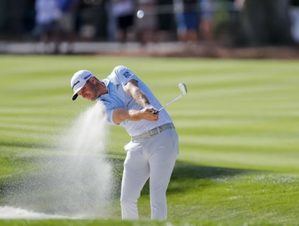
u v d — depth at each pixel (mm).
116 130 44625
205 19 99750
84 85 27797
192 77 73625
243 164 40000
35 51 97562
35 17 111188
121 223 24250
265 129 50375
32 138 39312
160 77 73625
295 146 45625
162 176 27766
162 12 102562
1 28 115000
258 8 99938
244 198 33531
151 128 27719
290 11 106438
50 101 59406
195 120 53594
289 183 35031
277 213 31812
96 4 104500
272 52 92750
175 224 24406
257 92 65375
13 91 65375
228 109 57875
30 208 32469
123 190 28234
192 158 40562
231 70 78312
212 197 33844
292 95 63781
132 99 27875
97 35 103625
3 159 35969
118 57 90562
